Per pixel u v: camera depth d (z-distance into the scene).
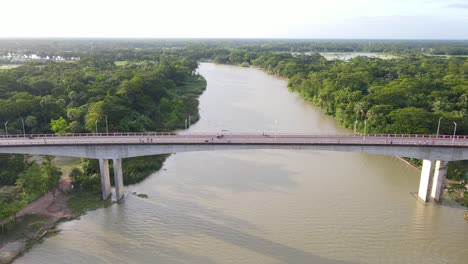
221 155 116.69
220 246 70.50
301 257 67.56
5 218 74.75
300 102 197.62
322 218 79.94
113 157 86.62
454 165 103.06
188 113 164.12
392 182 98.56
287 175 101.75
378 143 87.69
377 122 130.38
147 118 142.75
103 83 170.12
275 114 169.00
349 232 75.12
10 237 72.25
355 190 93.25
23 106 123.19
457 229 76.94
